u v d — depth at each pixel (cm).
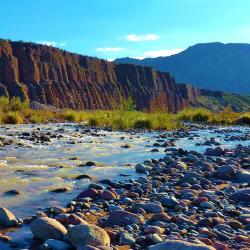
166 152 1484
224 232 558
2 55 10075
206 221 603
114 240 531
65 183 891
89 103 12531
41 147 1541
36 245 507
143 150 1537
